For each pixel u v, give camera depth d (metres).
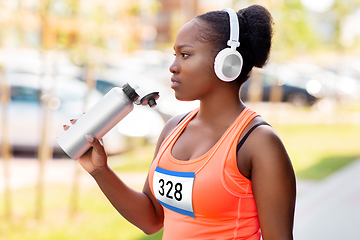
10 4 3.92
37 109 6.84
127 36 4.34
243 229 1.27
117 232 3.74
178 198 1.29
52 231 3.74
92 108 1.35
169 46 24.27
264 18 1.33
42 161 4.05
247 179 1.25
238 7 6.37
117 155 7.05
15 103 6.84
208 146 1.31
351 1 16.39
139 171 6.11
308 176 6.27
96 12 3.99
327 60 23.56
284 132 10.32
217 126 1.34
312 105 15.16
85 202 4.55
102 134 1.36
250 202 1.27
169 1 28.67
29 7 3.91
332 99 15.68
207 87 1.32
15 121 6.80
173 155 1.39
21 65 7.08
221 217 1.26
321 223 4.20
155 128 7.54
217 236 1.27
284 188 1.21
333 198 5.08
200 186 1.25
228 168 1.24
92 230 3.77
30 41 4.18
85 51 4.04
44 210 4.27
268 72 14.77
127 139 6.99
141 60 16.39
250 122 1.28
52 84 4.12
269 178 1.21
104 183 1.44
